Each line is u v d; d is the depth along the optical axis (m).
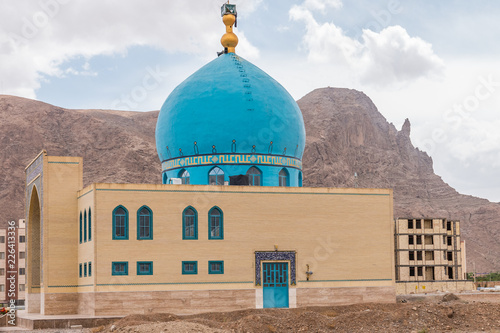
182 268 55.19
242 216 56.94
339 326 43.06
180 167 65.00
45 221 58.75
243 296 56.22
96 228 53.72
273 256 57.25
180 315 52.28
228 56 67.88
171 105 66.38
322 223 58.72
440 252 115.69
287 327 42.78
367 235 59.62
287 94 67.31
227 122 63.34
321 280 58.12
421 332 41.47
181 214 55.56
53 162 59.50
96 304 53.12
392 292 59.59
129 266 54.03
